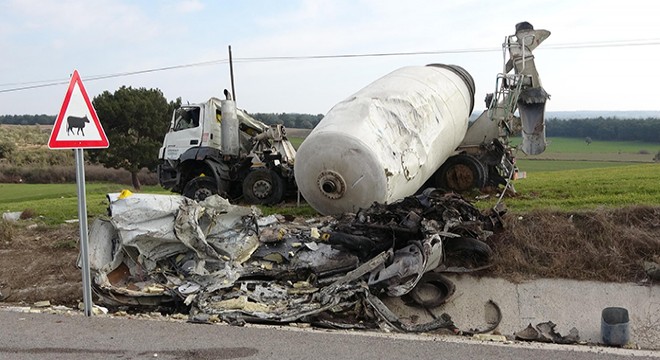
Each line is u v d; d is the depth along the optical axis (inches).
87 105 273.1
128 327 255.9
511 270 351.9
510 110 541.6
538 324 315.6
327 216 413.4
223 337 240.8
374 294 313.0
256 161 591.8
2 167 1727.4
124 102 1562.5
